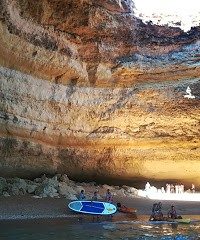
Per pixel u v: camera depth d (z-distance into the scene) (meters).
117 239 14.73
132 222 18.86
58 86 27.11
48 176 27.16
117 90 29.67
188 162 29.92
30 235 14.58
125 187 28.97
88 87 28.77
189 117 29.69
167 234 16.22
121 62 29.38
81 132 28.33
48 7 24.58
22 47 23.94
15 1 22.62
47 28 25.38
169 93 29.94
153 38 29.88
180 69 30.27
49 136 26.75
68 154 27.92
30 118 25.36
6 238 13.89
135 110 29.62
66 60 26.75
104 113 29.09
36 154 25.91
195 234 16.39
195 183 30.77
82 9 26.11
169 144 29.73
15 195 22.42
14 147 24.42
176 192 30.02
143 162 29.77
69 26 26.53
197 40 30.19
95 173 29.38
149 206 23.41
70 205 19.72
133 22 28.89
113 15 27.80
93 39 28.09
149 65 29.91
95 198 22.17
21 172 25.39
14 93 24.27
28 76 25.16
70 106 27.67
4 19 22.20
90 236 15.00
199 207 24.16
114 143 29.36
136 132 29.56
